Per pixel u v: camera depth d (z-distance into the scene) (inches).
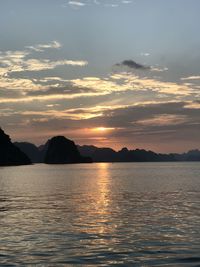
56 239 1133.1
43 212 1763.0
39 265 858.8
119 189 3304.6
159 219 1525.6
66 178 5408.5
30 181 4660.4
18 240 1119.6
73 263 873.5
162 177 5600.4
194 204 2089.1
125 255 942.4
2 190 3238.2
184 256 927.7
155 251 979.3
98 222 1455.5
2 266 850.8
